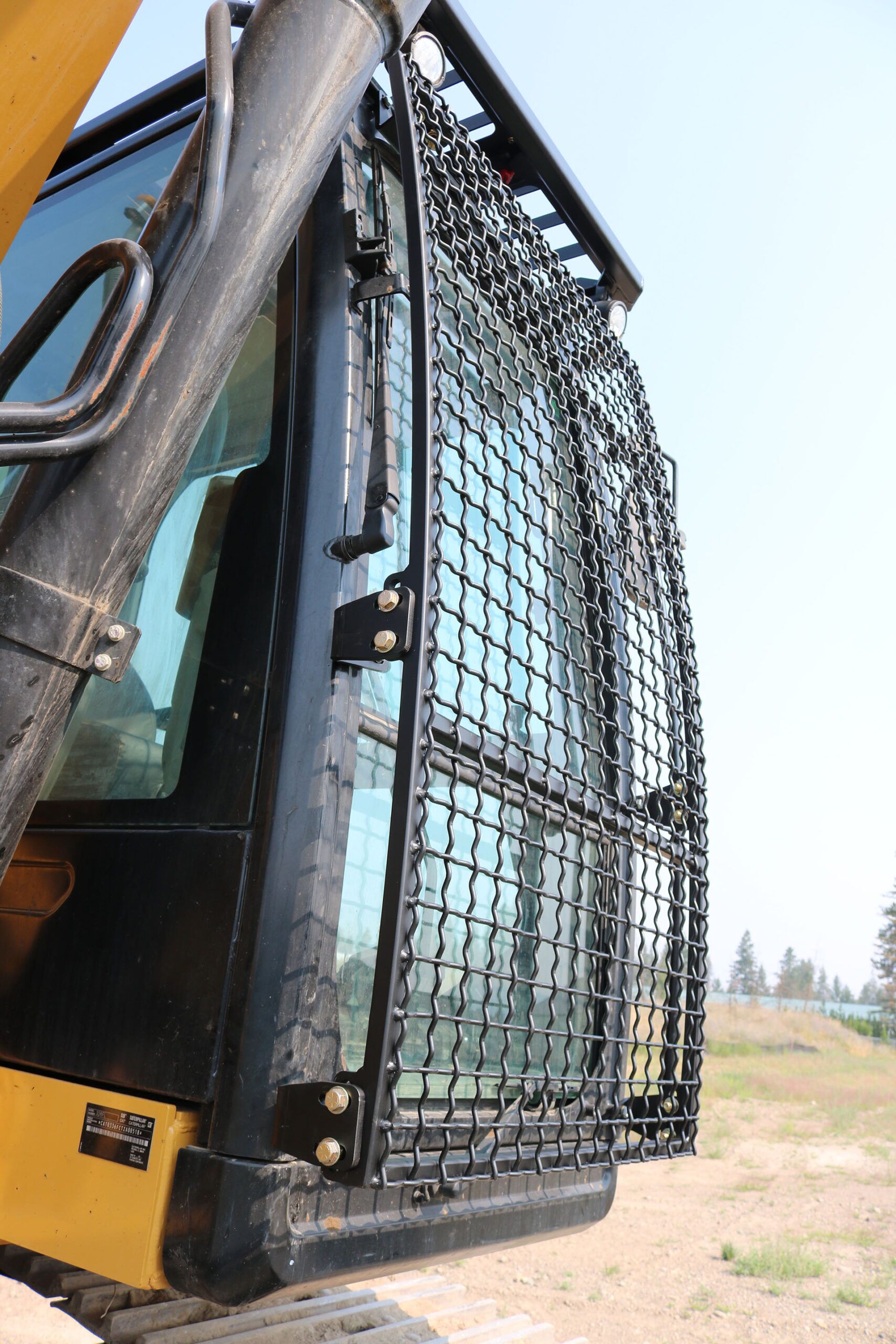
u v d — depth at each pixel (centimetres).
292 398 133
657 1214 839
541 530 143
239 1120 105
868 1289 635
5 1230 118
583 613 162
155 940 116
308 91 100
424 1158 123
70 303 93
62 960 123
